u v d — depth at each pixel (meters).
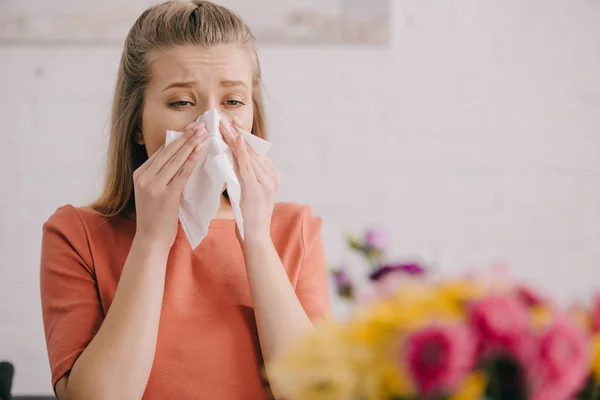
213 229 1.17
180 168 1.04
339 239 1.92
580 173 1.98
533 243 1.97
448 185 1.95
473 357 0.51
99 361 0.99
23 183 1.89
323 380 0.52
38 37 1.87
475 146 1.96
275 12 1.90
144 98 1.11
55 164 1.89
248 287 1.13
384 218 1.93
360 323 0.54
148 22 1.13
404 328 0.52
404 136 1.95
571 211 1.97
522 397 0.52
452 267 1.95
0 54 1.88
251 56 1.13
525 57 1.97
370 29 1.92
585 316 0.59
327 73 1.93
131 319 1.01
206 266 1.13
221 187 1.01
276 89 1.92
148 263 1.04
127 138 1.17
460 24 1.96
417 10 1.96
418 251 1.94
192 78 1.06
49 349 1.09
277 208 1.26
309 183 1.92
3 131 1.88
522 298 0.58
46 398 1.72
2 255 1.88
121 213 1.18
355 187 1.93
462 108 1.96
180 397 1.05
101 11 1.88
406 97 1.95
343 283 0.96
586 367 0.53
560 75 1.98
